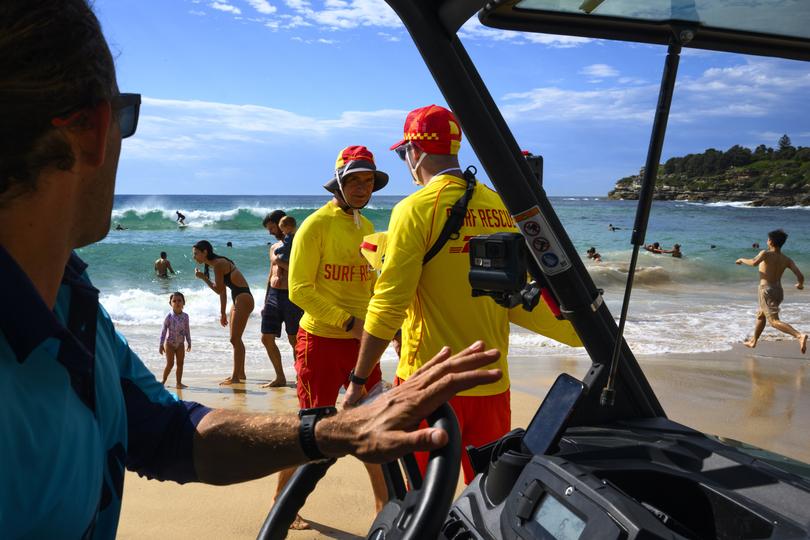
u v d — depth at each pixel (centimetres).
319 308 411
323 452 120
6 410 79
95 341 105
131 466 133
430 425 122
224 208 8975
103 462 103
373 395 136
